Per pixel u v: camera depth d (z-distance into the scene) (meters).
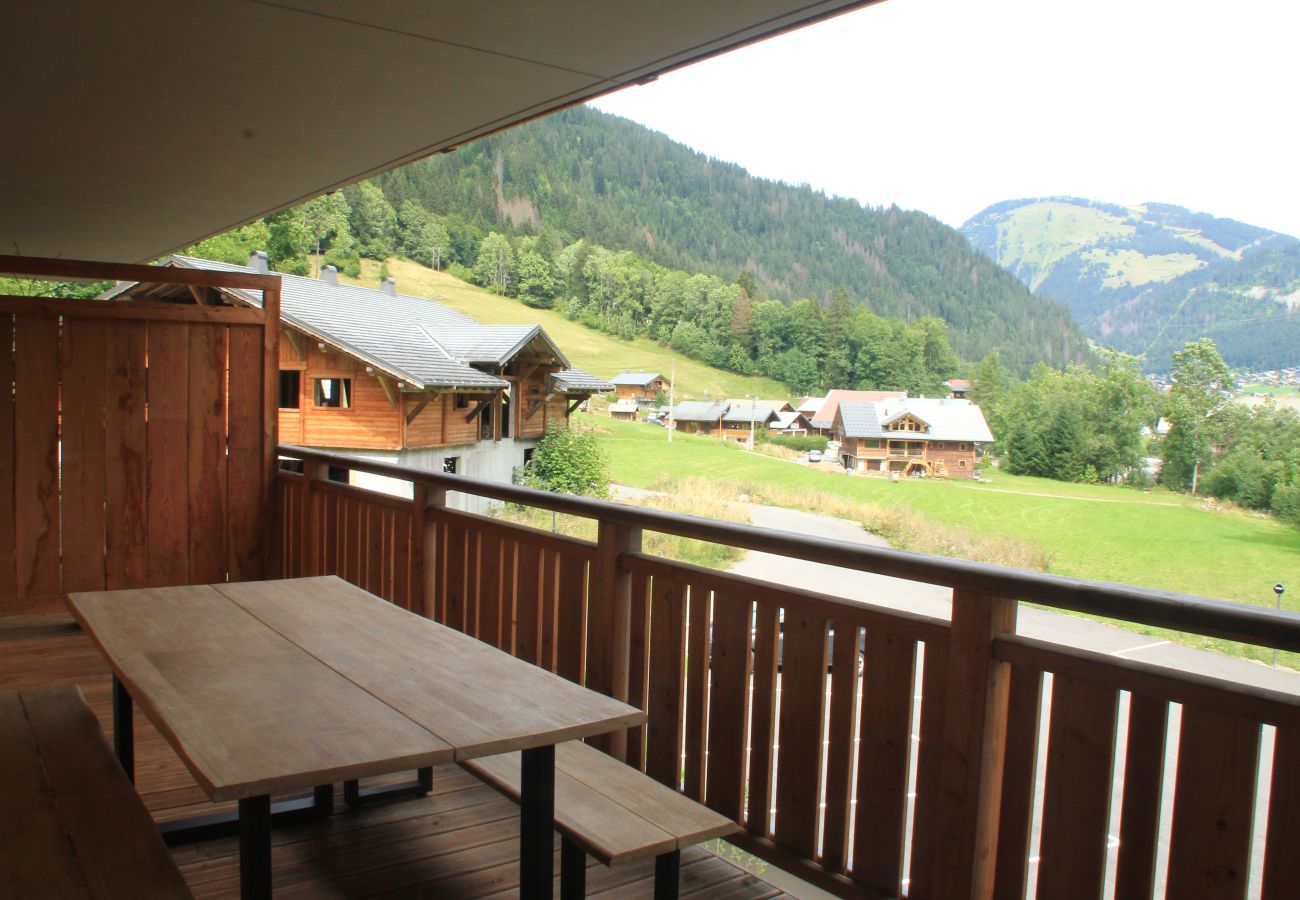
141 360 4.91
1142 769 1.58
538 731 1.54
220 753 1.39
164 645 2.01
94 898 1.41
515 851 2.39
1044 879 1.73
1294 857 1.38
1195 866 1.50
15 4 2.46
